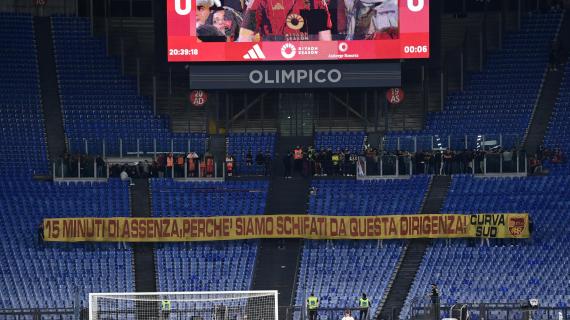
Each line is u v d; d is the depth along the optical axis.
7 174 141.38
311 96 153.75
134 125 150.62
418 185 140.25
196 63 144.88
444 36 159.00
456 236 132.12
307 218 132.62
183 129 152.38
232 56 144.75
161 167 142.12
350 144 149.25
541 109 151.00
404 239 133.12
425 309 117.62
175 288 126.25
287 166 142.75
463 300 124.25
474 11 159.88
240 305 115.56
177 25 144.62
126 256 130.62
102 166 141.12
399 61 144.88
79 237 131.38
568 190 138.38
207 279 127.81
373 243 132.75
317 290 126.06
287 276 128.25
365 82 145.00
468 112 151.75
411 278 127.69
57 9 160.75
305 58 144.88
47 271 127.56
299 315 120.75
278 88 145.12
